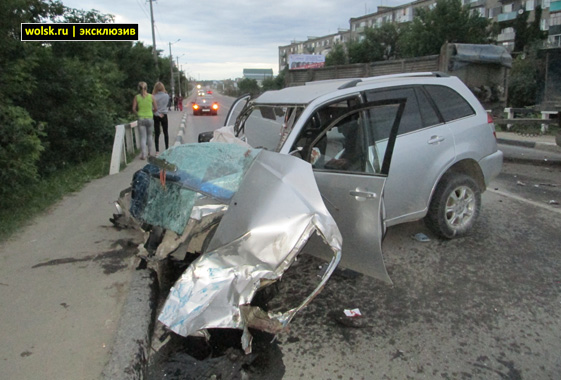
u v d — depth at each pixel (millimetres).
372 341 3219
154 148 11141
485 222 5617
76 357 2852
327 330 3377
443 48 13461
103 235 4926
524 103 19766
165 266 4266
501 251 4699
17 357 2842
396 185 4223
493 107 14742
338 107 4320
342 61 45125
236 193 3256
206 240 3457
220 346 3174
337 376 2852
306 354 3088
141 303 3479
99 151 10812
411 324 3418
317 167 3785
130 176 8219
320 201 3123
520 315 3486
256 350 3133
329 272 3018
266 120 4812
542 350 3047
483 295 3809
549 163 9547
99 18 12133
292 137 3875
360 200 3365
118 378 2676
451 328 3346
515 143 12250
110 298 3561
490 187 7582
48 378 2658
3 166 5875
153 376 2904
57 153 9305
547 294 3793
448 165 4605
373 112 4117
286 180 3191
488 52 13727
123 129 9352
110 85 16062
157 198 3684
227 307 2771
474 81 14219
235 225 3045
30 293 3648
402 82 4559
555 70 14016
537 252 4656
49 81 9094
